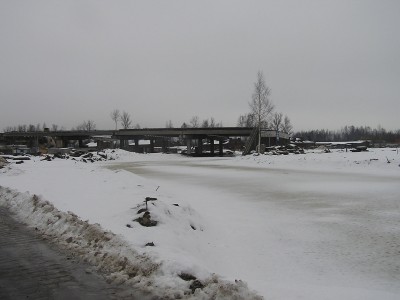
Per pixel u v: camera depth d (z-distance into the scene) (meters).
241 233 10.40
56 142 84.50
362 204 14.52
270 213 12.98
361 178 24.47
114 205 11.37
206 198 16.33
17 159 35.53
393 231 10.31
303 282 6.77
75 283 6.00
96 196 13.12
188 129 72.38
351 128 167.00
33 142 83.88
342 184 21.16
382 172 28.59
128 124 97.81
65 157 43.41
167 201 11.98
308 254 8.46
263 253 8.63
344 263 7.79
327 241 9.47
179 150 96.00
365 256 8.21
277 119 90.62
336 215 12.52
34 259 7.17
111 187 15.35
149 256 6.75
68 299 5.39
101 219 9.63
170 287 5.72
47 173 21.59
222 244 9.41
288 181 23.17
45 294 5.56
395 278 6.89
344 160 34.44
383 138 119.62
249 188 19.81
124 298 5.45
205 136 76.69
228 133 70.19
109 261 6.84
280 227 10.98
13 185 16.42
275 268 7.61
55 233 8.94
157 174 29.31
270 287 6.09
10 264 6.88
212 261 8.05
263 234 10.27
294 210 13.48
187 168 36.59
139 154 67.12
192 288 5.68
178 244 8.20
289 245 9.21
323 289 6.00
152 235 8.32
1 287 5.82
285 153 47.84
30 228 9.72
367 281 6.76
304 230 10.60
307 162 37.03
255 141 62.94
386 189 18.75
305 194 17.41
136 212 10.02
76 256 7.34
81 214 10.20
